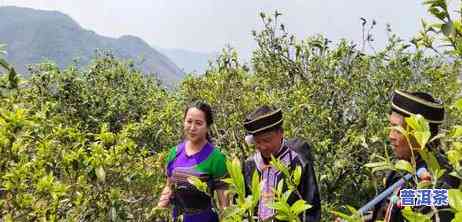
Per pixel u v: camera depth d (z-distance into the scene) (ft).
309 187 9.97
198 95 22.88
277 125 10.07
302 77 23.95
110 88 33.76
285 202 4.94
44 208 12.00
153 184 15.65
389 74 22.22
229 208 4.99
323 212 16.34
